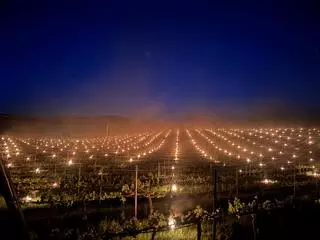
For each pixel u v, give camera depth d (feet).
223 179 80.69
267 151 135.33
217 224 39.42
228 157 120.06
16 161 110.73
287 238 36.52
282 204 44.04
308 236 37.11
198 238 32.78
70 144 170.40
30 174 86.58
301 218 40.93
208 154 127.24
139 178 82.89
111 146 163.02
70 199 58.49
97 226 39.99
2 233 27.63
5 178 21.95
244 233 36.58
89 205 55.16
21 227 22.31
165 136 207.82
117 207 54.03
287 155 124.06
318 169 94.27
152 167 101.04
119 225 39.75
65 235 35.32
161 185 74.49
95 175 86.07
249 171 90.79
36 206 53.11
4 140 181.78
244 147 147.95
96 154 131.95
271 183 76.43
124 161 114.11
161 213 47.60
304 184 75.72
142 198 61.46
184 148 150.00
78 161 114.83
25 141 181.37
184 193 65.98
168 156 125.29
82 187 70.54
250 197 62.49
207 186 71.20
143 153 135.33
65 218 46.26
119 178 83.97
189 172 91.45
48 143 174.60
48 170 93.09
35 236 34.14
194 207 54.39
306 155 122.62
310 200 46.98
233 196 63.21
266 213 40.93
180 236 35.83
